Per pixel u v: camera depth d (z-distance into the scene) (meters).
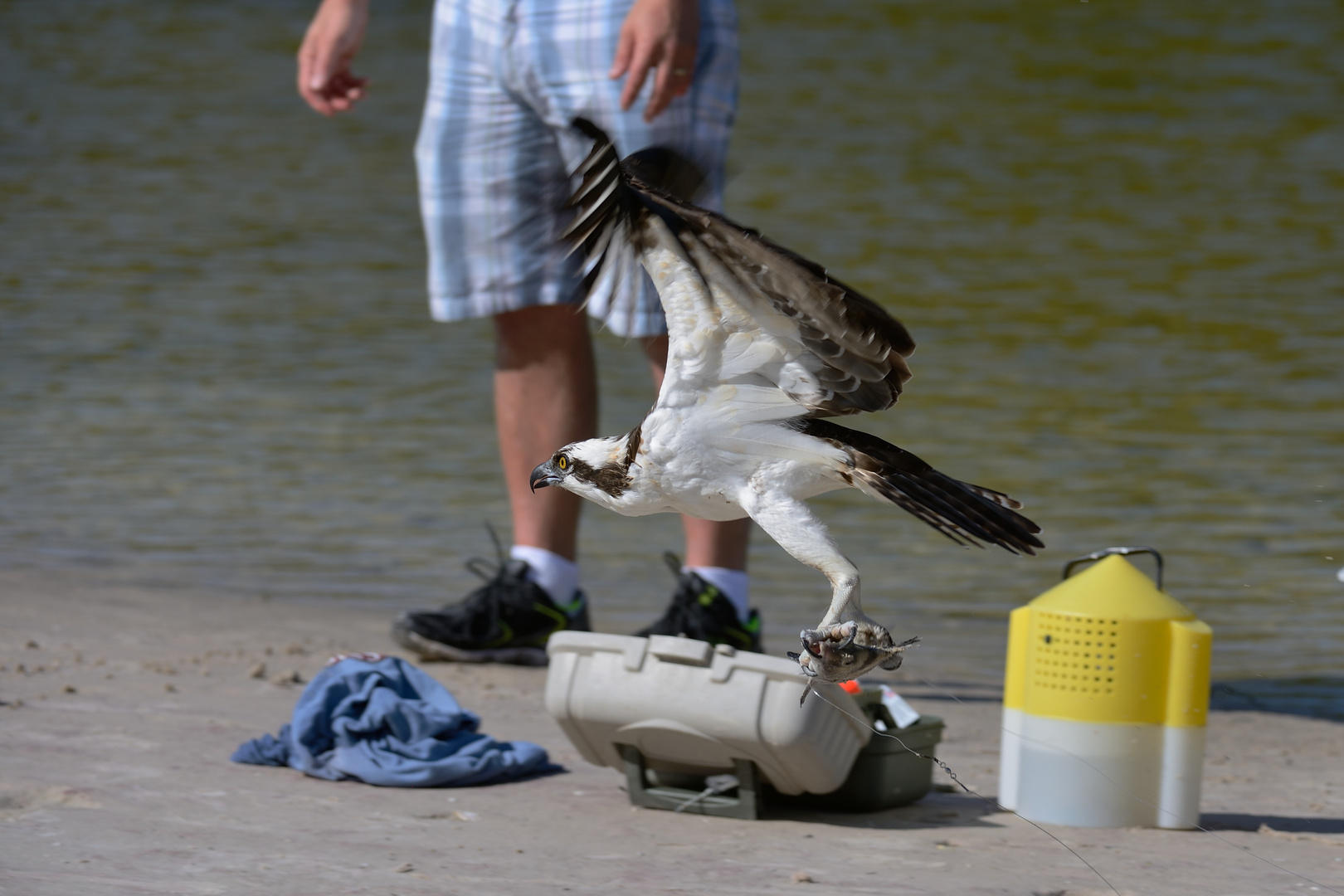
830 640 5.58
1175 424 16.64
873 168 31.67
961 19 48.75
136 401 17.56
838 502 14.46
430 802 7.35
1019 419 16.73
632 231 5.64
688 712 7.13
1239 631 10.99
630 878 6.39
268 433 16.39
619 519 14.21
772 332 5.80
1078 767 7.22
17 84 41.06
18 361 19.16
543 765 8.00
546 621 10.13
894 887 6.32
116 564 12.21
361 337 20.72
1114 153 33.44
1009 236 26.38
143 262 24.80
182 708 8.65
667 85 9.15
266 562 12.41
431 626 10.06
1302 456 15.48
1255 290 23.16
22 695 8.72
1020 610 7.49
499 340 10.23
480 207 10.01
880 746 7.34
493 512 13.95
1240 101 38.53
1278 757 8.51
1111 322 21.23
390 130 36.56
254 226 27.59
